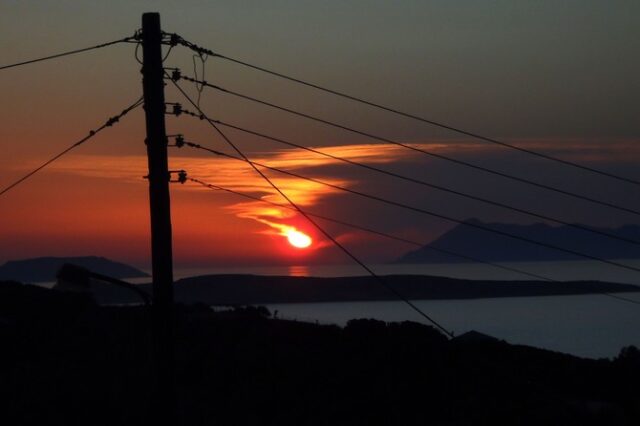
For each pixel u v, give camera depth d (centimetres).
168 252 2784
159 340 2745
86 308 7181
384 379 4769
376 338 6375
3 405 3766
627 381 5425
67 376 4456
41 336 5709
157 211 2791
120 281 2733
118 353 5309
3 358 5125
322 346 6003
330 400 4344
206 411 3947
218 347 5606
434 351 5756
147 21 2828
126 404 3828
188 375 4856
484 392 4641
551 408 4309
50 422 3566
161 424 2719
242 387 4500
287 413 4069
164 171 2812
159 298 2764
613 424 4131
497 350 6475
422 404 4341
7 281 7494
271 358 5353
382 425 3956
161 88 2836
